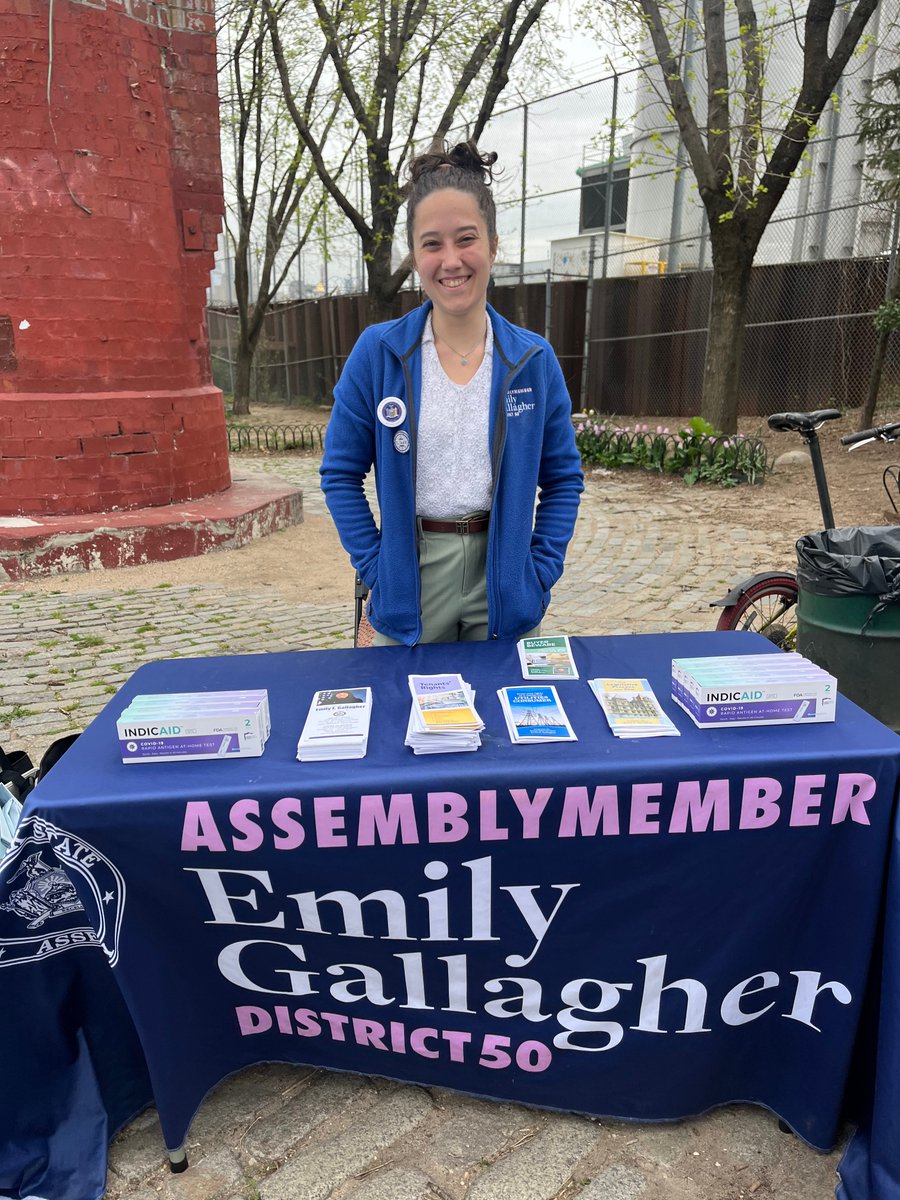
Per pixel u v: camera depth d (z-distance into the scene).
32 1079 1.77
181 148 6.62
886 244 11.30
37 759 3.38
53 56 5.59
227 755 1.68
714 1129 1.85
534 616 2.22
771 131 9.57
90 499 6.36
